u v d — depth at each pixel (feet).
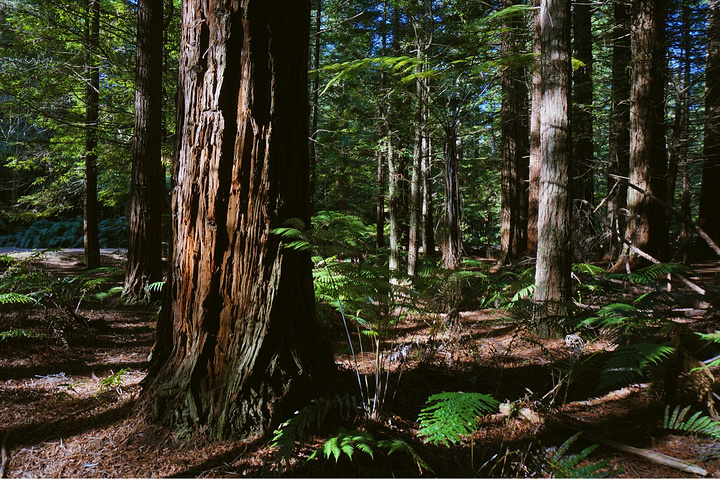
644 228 23.86
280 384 8.30
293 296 8.83
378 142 30.48
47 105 33.04
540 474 7.13
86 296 20.77
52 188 41.14
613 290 19.97
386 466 7.22
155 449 7.77
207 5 8.27
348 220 15.79
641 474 7.19
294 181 8.92
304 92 9.25
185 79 8.53
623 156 36.96
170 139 33.06
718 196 38.22
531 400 9.92
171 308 9.05
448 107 26.63
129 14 32.86
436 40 28.45
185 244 8.57
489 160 47.32
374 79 32.94
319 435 7.91
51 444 8.03
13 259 19.06
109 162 34.45
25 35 31.19
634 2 24.67
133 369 12.90
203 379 8.34
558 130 16.15
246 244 8.37
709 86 31.96
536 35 27.17
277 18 8.47
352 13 38.06
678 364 10.32
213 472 7.03
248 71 8.26
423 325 17.84
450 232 18.90
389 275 9.78
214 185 8.29
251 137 8.31
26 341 15.17
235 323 8.37
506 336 16.05
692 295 12.48
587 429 8.75
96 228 38.63
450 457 7.63
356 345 14.67
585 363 10.07
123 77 31.81
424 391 10.38
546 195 16.28
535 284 16.80
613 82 32.40
